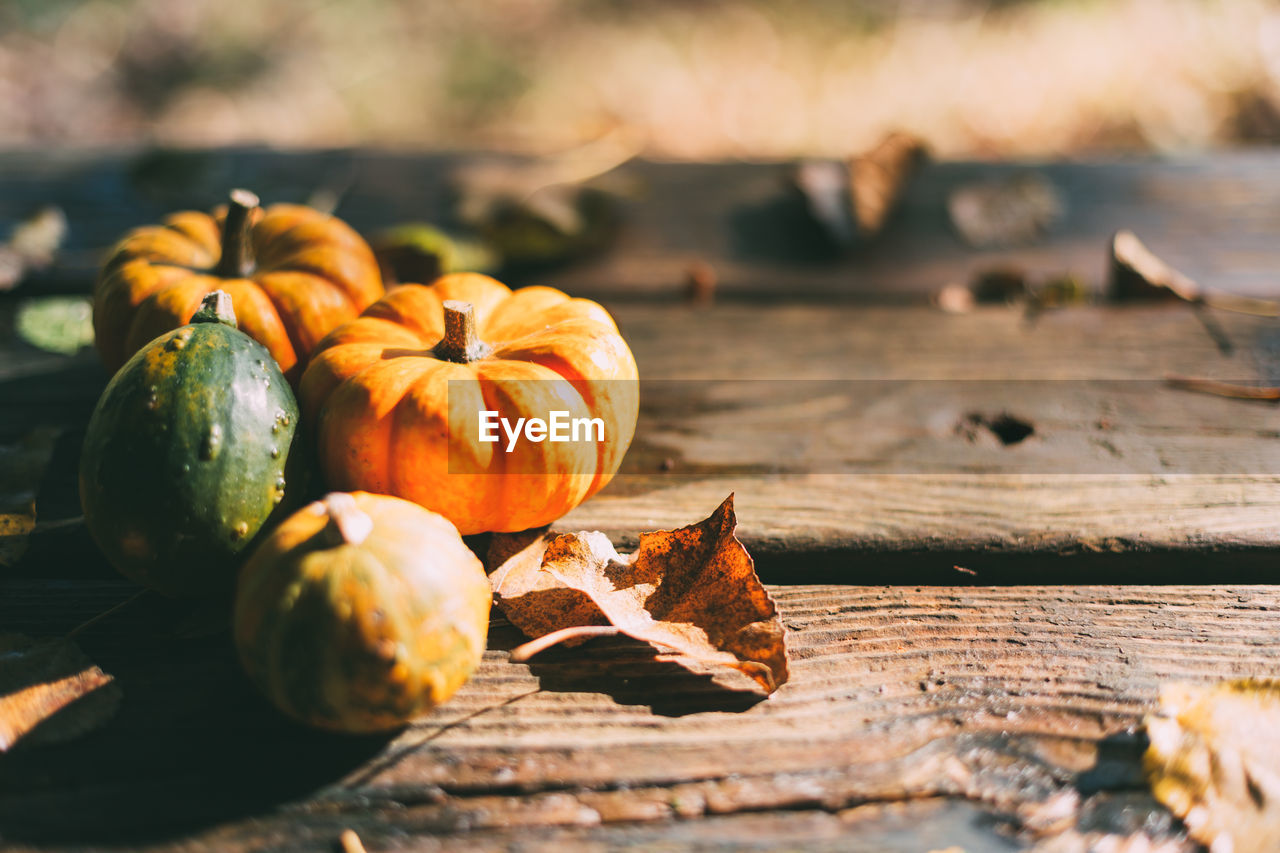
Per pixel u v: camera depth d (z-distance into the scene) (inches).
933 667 18.0
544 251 26.3
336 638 16.4
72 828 16.4
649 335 24.2
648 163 31.0
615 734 17.3
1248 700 17.6
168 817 16.5
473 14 74.2
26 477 20.4
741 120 60.2
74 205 27.5
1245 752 17.1
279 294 20.5
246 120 61.5
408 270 24.9
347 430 18.4
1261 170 30.4
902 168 28.5
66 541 19.4
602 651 18.1
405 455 18.3
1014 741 17.3
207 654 18.0
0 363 22.8
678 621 18.1
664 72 66.1
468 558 17.3
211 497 17.6
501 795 16.7
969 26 68.2
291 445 18.3
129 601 18.6
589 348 19.3
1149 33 63.6
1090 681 17.9
